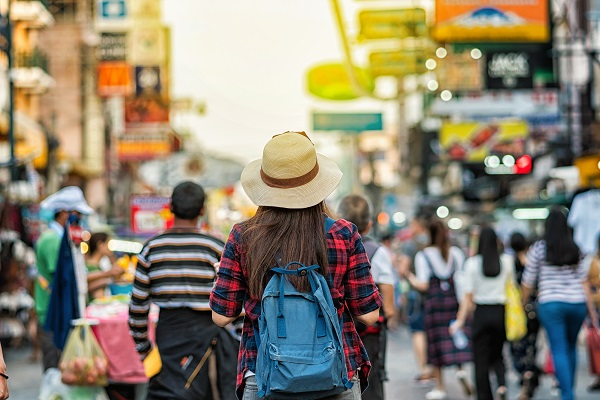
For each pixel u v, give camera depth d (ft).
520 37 115.55
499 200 132.67
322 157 25.29
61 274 44.34
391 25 135.54
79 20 210.59
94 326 43.62
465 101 136.67
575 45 140.15
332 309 23.18
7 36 101.96
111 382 43.93
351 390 23.76
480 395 53.78
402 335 107.34
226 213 106.52
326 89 177.06
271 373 22.57
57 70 209.97
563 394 51.60
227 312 24.29
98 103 222.69
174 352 35.53
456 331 57.26
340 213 41.39
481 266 53.67
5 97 132.16
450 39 115.24
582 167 85.15
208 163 129.08
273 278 23.45
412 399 61.21
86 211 48.44
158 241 35.96
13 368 81.56
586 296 52.13
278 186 24.00
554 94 135.64
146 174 129.29
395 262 105.81
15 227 99.30
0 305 89.40
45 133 151.23
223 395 35.47
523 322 53.93
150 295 36.06
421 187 244.22
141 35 184.85
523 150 136.56
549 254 51.44
